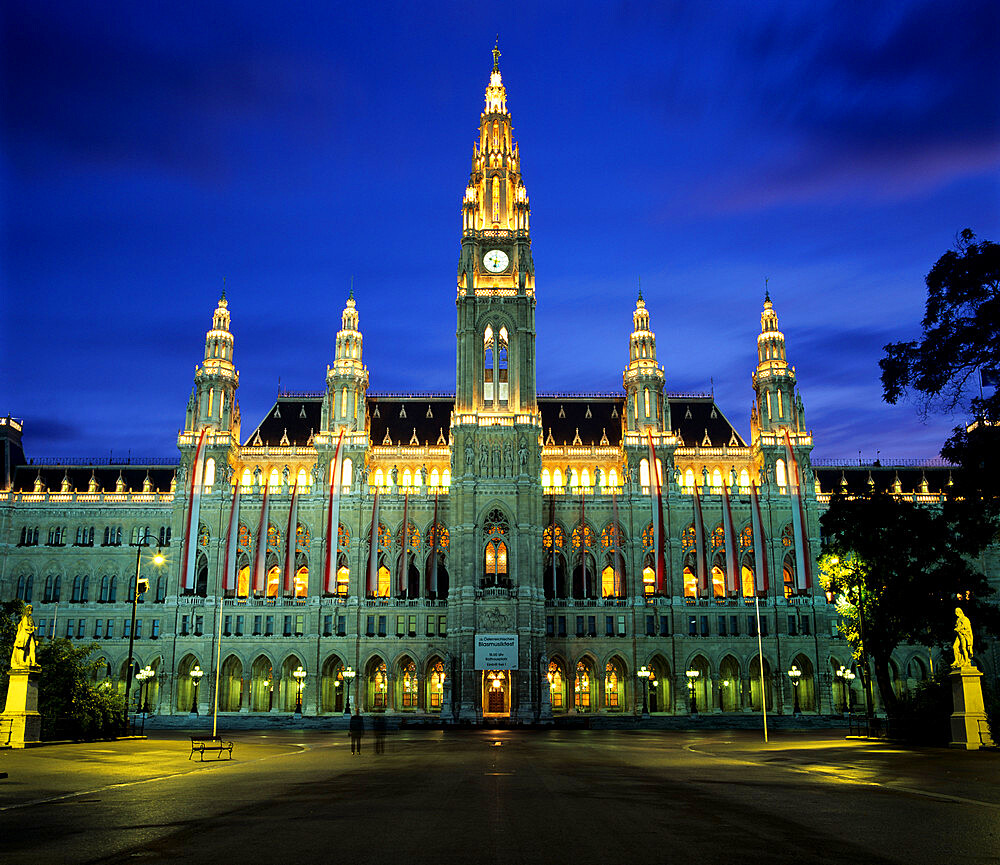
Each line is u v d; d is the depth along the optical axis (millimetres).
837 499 92500
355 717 64500
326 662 136250
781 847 24156
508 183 147500
